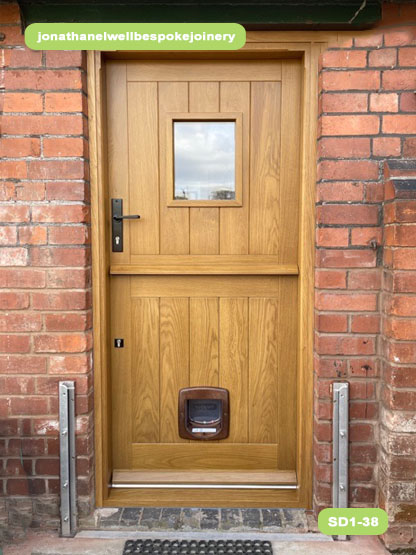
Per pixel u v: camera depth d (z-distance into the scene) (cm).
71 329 201
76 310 201
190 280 224
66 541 198
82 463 205
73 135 196
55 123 195
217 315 225
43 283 199
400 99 193
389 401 191
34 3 191
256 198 220
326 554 191
